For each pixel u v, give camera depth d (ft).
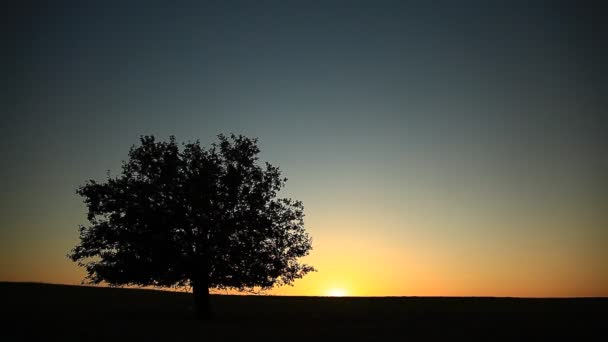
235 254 137.49
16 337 107.65
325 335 117.91
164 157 143.54
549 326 140.05
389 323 148.97
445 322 151.64
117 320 143.54
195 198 135.33
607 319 155.94
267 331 122.52
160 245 132.77
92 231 139.33
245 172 146.92
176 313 169.48
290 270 146.51
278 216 148.25
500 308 194.90
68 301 204.44
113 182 142.20
